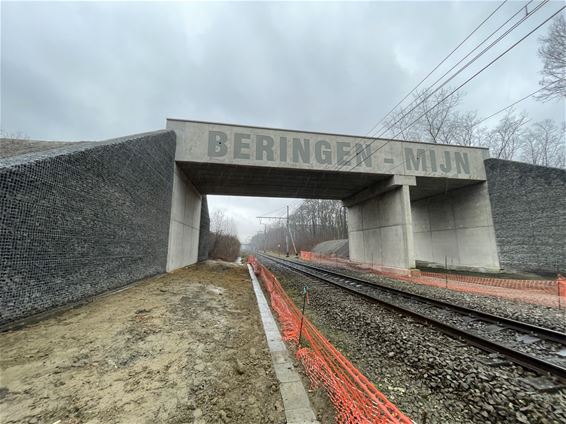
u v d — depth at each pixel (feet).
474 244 57.36
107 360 11.58
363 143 51.24
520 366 13.35
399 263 54.24
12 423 7.64
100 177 23.56
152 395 9.34
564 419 9.39
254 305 25.62
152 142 34.71
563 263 42.45
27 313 15.98
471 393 10.87
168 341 14.05
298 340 15.99
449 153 54.95
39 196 17.02
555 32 49.55
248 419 8.68
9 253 14.92
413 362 13.78
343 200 80.48
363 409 8.76
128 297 22.65
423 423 8.21
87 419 7.95
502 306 25.85
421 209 74.59
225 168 47.65
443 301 26.30
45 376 10.10
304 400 9.84
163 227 39.04
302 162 47.88
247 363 12.70
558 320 21.42
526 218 47.55
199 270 49.03
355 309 24.32
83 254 21.16
